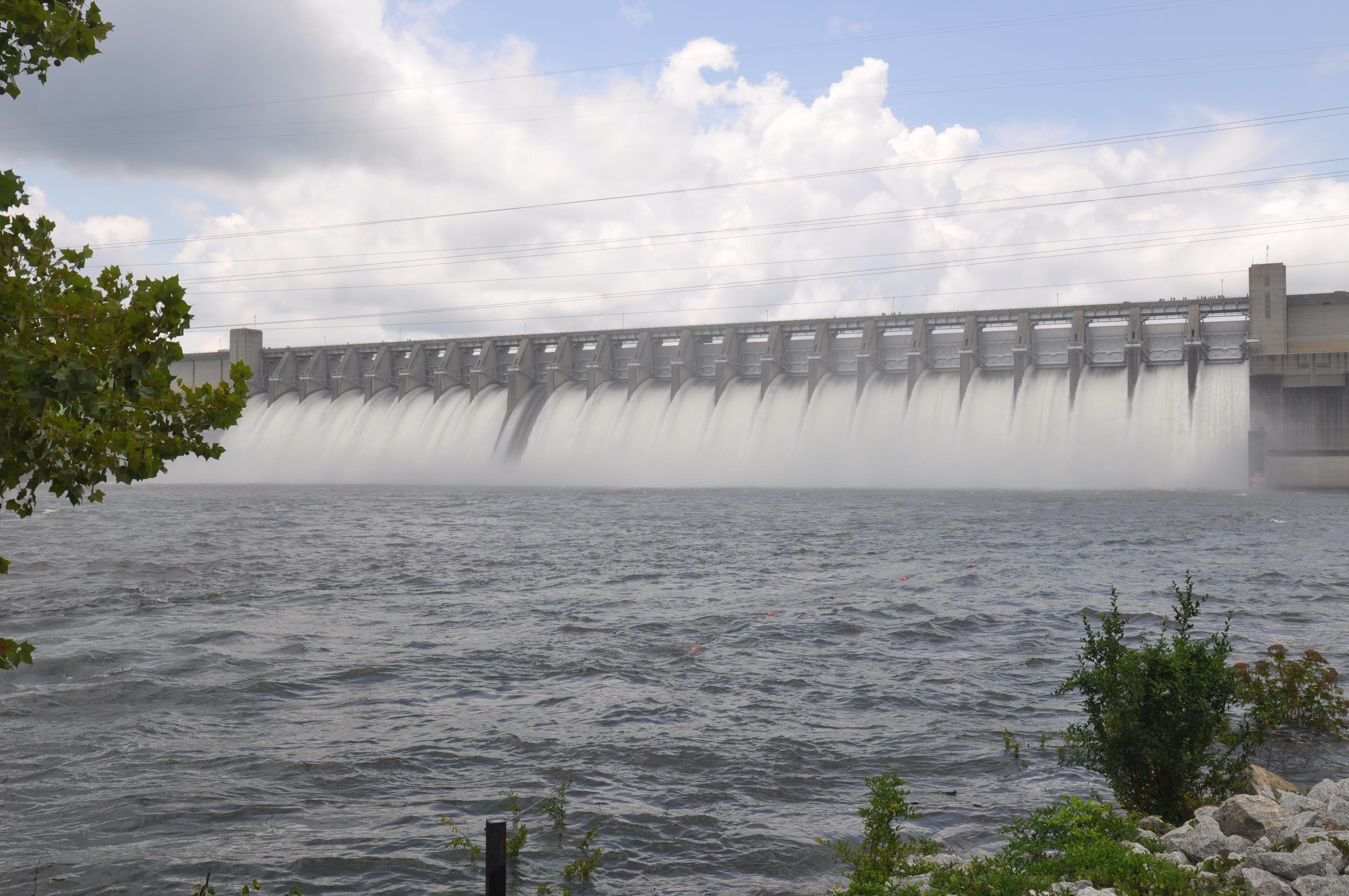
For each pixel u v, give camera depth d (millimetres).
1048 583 47625
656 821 18672
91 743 22984
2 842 17562
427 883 16219
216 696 27031
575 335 168750
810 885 16234
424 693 27625
